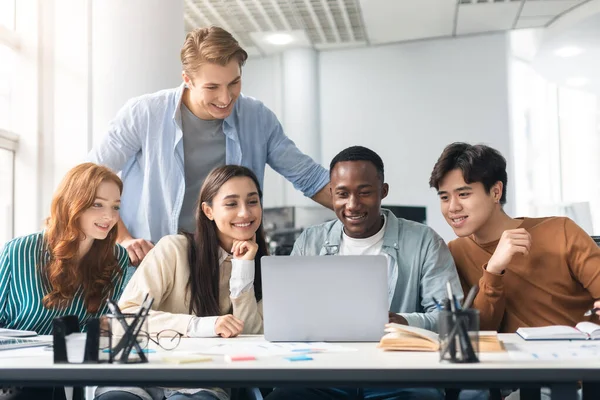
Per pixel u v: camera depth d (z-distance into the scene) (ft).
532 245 7.72
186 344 6.03
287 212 21.57
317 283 6.04
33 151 12.59
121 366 4.71
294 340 6.09
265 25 21.76
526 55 22.97
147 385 4.78
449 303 5.00
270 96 24.95
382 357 5.04
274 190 24.77
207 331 6.59
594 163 23.04
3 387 6.56
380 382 4.58
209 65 8.36
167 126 9.14
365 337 5.99
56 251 7.25
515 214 22.91
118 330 4.91
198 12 20.39
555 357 4.85
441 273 7.68
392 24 21.84
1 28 12.11
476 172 7.66
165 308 7.43
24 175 12.62
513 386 4.58
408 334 5.55
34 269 7.39
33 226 12.62
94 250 7.60
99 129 12.28
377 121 24.08
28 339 6.34
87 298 7.50
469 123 23.26
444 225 23.43
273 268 6.09
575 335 5.85
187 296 7.39
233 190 7.36
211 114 8.68
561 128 23.16
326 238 8.21
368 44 23.98
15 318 7.42
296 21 21.38
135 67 12.17
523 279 7.66
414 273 7.86
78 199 7.22
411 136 23.77
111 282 7.66
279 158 9.85
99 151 9.30
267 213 21.71
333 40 23.45
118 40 12.20
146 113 9.15
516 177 22.99
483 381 4.50
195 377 4.61
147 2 12.20
